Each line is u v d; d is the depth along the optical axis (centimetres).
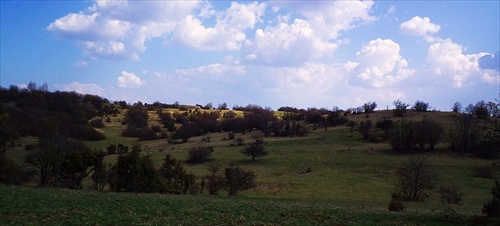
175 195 5200
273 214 2977
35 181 6331
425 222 2988
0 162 5703
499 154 3331
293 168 10788
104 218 2481
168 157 7544
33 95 16188
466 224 2947
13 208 2708
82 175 6141
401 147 12312
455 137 12062
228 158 11906
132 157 5941
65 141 7888
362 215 3250
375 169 10462
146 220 2489
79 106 17550
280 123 16750
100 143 14025
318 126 17475
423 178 7044
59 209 2736
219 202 3888
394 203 4084
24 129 11531
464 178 9088
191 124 17975
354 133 15062
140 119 18475
